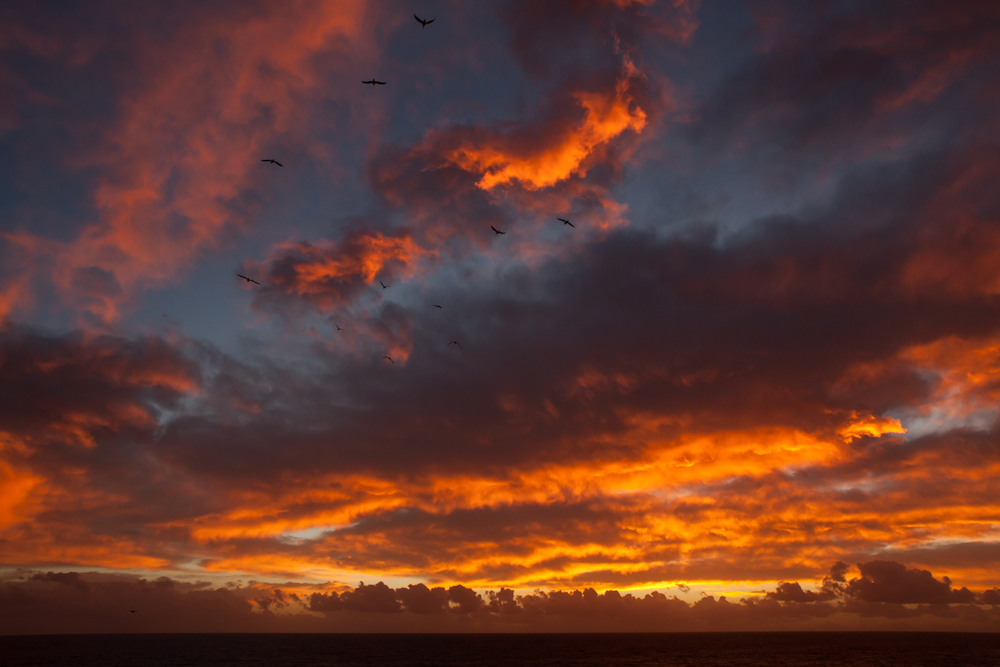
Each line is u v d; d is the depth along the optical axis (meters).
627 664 158.38
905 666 151.75
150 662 161.75
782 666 152.62
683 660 172.50
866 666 153.12
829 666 153.12
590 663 161.75
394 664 158.38
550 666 153.38
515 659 176.00
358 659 174.75
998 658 178.00
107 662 161.25
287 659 173.88
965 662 163.75
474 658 179.62
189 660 168.88
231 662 163.00
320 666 152.38
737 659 175.00
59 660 167.62
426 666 153.12
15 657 178.12
